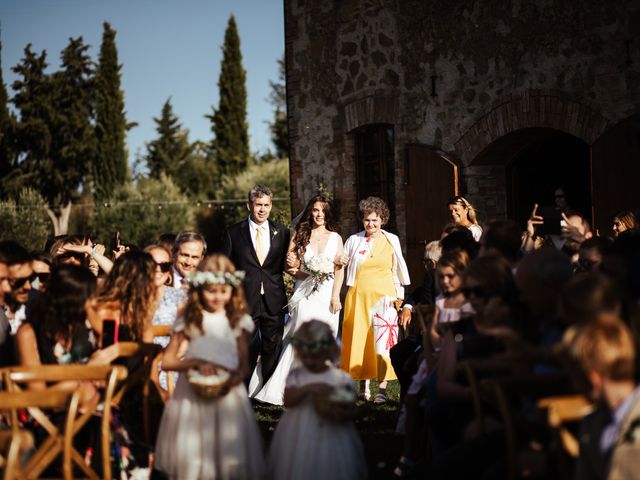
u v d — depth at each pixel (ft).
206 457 13.97
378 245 25.25
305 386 13.82
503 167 34.45
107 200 121.90
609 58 29.12
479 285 13.46
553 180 35.88
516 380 11.19
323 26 39.17
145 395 15.16
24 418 14.47
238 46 143.02
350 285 25.31
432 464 12.55
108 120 138.92
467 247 17.28
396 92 36.09
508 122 32.19
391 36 36.17
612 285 10.18
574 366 9.69
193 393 14.24
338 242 24.90
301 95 40.45
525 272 12.28
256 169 106.73
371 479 16.72
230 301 14.84
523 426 11.63
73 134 138.31
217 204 107.76
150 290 15.70
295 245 24.86
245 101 143.84
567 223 20.18
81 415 14.07
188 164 169.68
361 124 37.55
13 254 17.56
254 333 24.63
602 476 9.39
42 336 14.90
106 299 15.37
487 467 12.07
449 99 34.24
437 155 34.17
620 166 28.50
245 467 14.06
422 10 34.96
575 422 11.29
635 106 28.45
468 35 33.42
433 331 15.55
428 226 34.65
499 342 13.35
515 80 31.96
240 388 14.65
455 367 13.52
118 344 14.32
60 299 14.75
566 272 12.10
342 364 25.35
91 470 12.76
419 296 20.89
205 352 14.11
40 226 109.91
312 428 13.75
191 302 14.52
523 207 35.14
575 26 30.01
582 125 29.91
